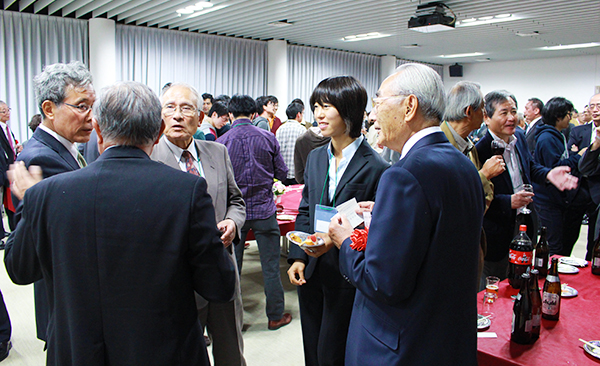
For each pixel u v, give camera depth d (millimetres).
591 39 8867
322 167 1797
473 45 9812
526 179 2338
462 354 1079
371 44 9938
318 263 1716
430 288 1038
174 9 6426
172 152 1637
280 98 9422
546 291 1508
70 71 1477
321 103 1670
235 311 1736
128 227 963
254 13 6629
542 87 12406
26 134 6688
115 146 1040
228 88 9031
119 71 7457
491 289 1679
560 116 3262
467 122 1851
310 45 10234
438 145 1107
